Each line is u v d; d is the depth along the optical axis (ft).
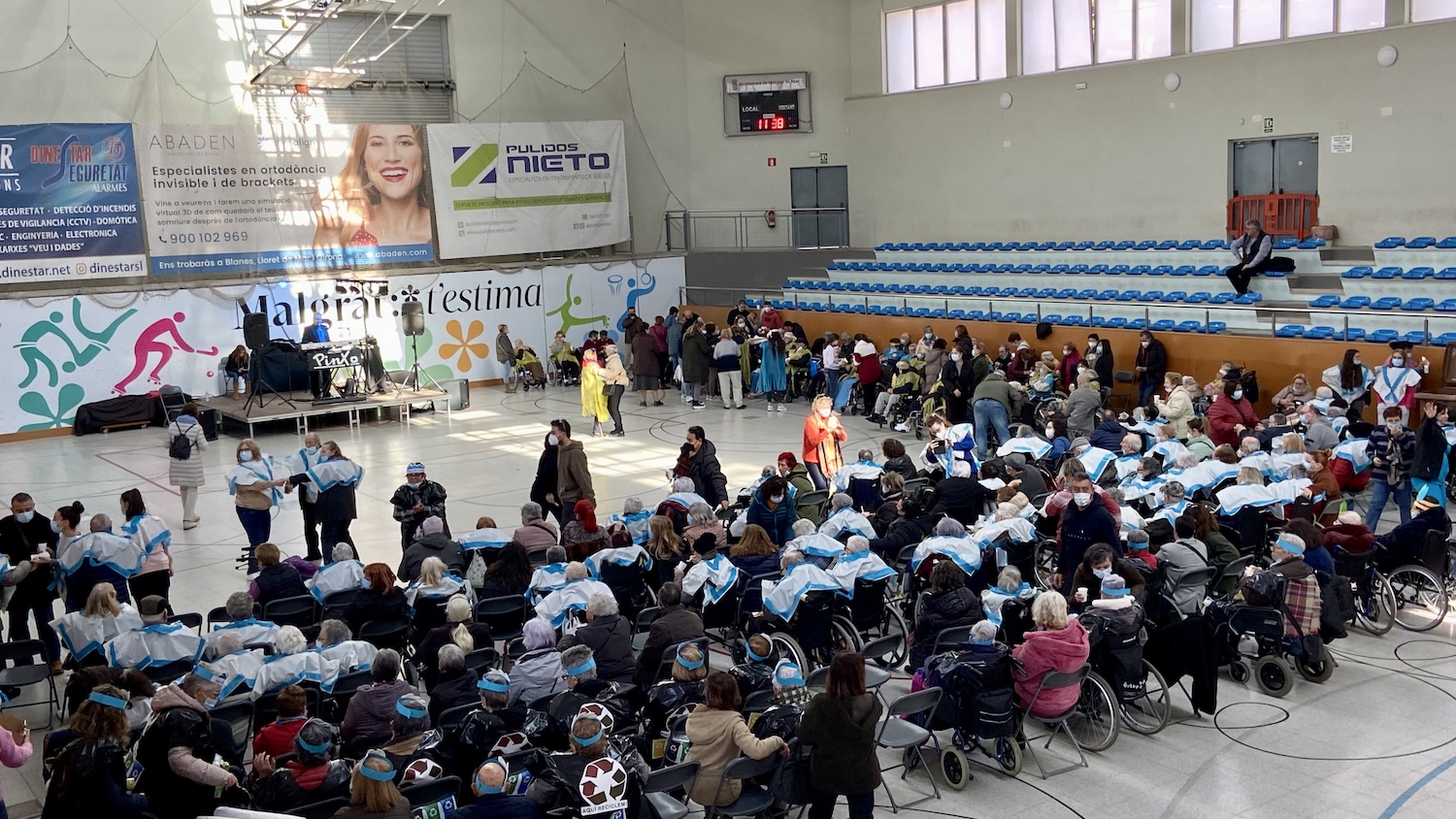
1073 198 94.68
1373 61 76.54
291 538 56.13
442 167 99.71
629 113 111.86
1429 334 62.03
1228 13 84.43
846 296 95.14
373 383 87.66
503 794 22.25
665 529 38.99
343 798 22.95
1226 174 85.10
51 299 83.82
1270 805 27.71
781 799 25.36
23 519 41.50
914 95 105.09
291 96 94.12
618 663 30.37
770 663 31.83
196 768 23.89
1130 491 43.86
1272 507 41.16
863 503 48.19
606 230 108.27
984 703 28.91
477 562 40.01
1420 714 32.35
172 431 57.06
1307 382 66.85
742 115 112.98
